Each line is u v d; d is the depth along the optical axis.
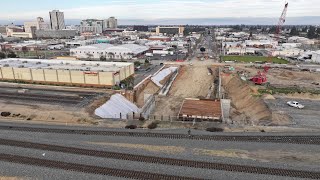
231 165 24.62
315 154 26.97
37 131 33.50
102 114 43.38
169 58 113.81
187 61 104.31
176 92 65.06
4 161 25.69
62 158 26.25
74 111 42.06
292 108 45.16
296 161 25.55
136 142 29.98
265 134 31.97
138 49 127.44
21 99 49.25
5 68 66.75
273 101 49.50
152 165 24.75
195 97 59.72
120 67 68.12
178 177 22.64
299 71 78.00
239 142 29.72
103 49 119.81
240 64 94.00
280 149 28.06
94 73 60.56
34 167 24.45
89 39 195.88
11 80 67.12
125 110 49.81
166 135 31.83
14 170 23.97
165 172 23.66
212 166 24.53
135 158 26.08
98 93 54.78
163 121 37.69
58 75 63.03
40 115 40.00
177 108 52.06
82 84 62.19
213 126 35.19
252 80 65.44
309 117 40.19
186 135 31.78
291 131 33.22
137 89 60.22
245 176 22.95
